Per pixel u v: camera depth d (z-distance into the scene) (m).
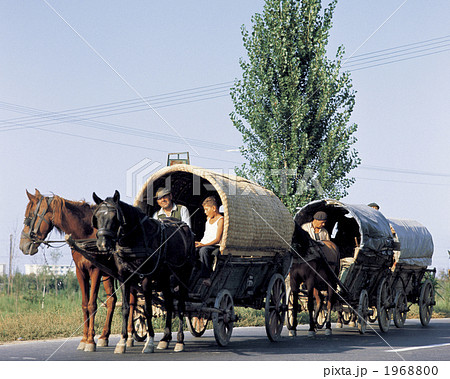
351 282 15.22
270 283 13.18
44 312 18.03
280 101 24.69
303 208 15.48
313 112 24.89
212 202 11.88
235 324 17.80
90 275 11.15
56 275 23.84
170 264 10.95
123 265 10.52
